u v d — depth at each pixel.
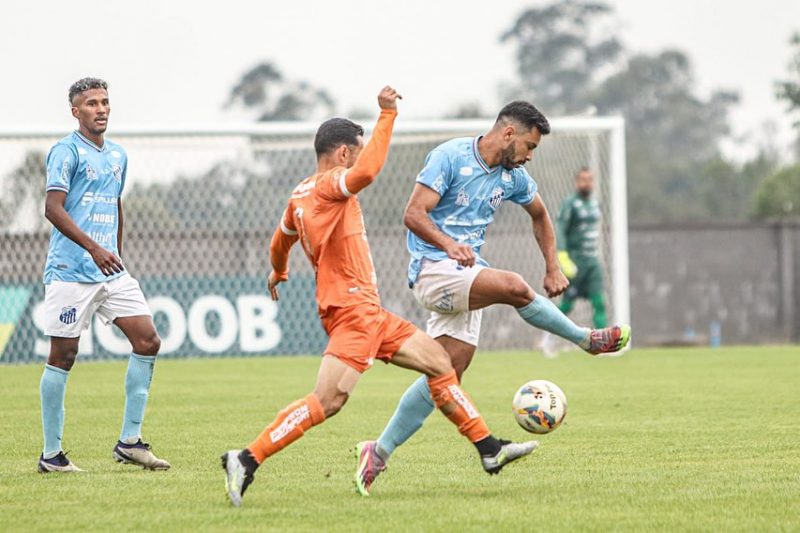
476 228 22.19
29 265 55.53
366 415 33.12
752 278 75.69
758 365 50.25
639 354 58.16
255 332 57.72
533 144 21.80
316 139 20.25
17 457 25.55
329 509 18.73
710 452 25.22
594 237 56.00
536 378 44.41
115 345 55.41
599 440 27.33
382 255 62.16
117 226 24.66
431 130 62.59
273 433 19.00
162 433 29.45
